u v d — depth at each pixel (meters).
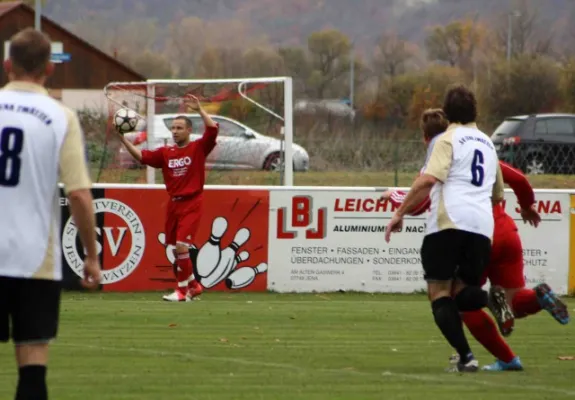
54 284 14.54
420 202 20.81
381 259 38.91
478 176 20.98
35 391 14.50
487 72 146.75
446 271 20.95
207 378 20.62
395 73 178.12
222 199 38.28
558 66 138.38
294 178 64.75
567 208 39.25
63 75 122.25
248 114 67.69
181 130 34.97
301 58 190.50
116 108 58.62
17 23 114.88
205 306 33.59
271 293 38.38
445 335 21.48
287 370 21.70
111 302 34.50
